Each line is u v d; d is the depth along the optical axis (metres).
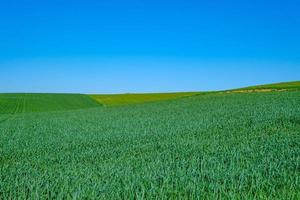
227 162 9.71
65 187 7.59
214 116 27.58
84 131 23.83
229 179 7.76
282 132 15.77
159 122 26.33
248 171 8.32
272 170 8.38
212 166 9.27
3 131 26.22
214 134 17.34
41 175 9.31
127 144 16.17
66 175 8.98
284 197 6.19
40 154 14.63
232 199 6.19
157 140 16.78
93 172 9.23
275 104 33.72
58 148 16.33
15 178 9.12
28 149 16.45
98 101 90.12
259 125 19.27
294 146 12.02
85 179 8.32
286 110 26.20
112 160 11.56
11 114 56.00
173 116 31.14
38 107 74.19
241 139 14.71
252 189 6.89
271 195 6.38
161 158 11.20
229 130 18.50
